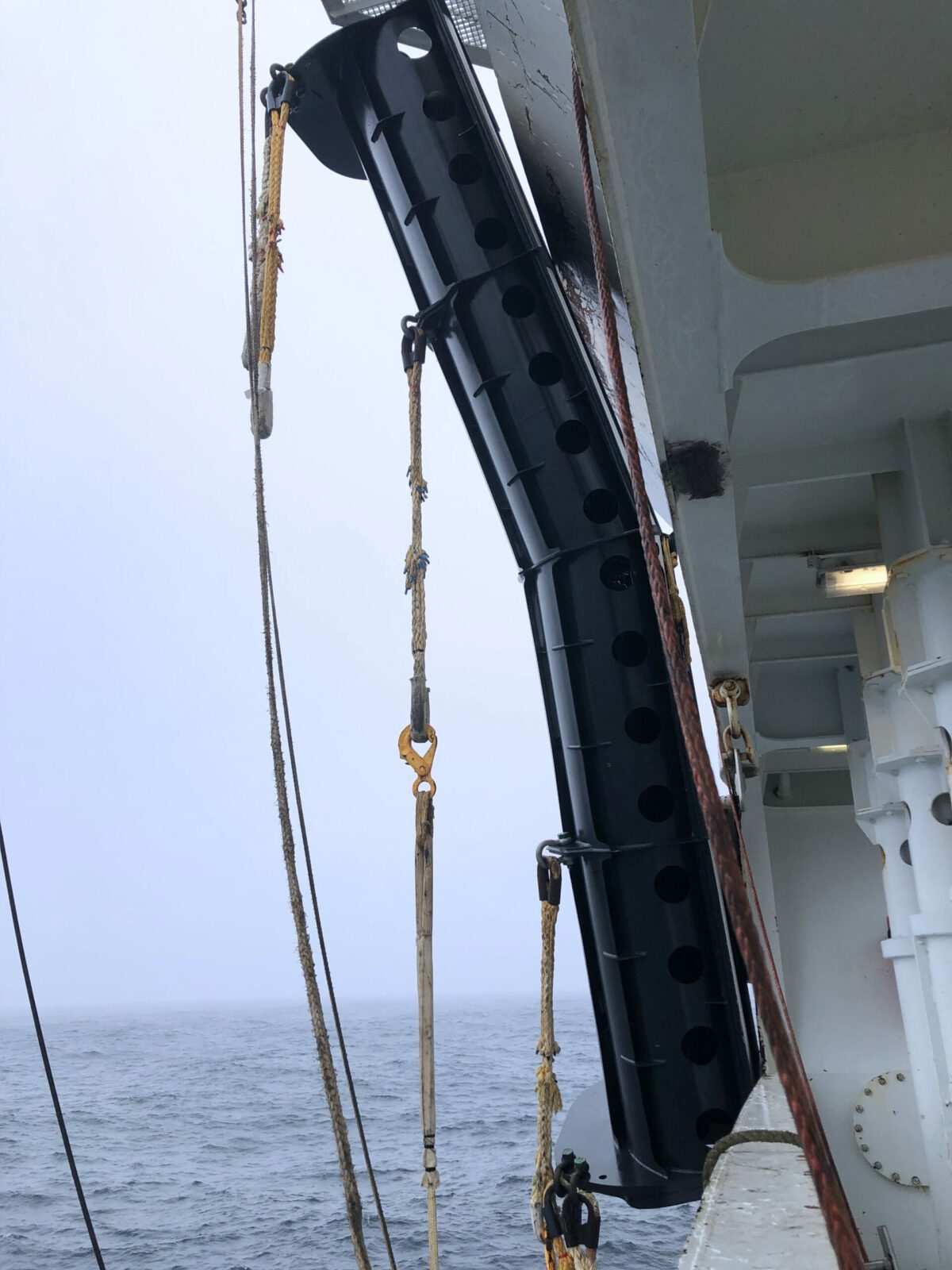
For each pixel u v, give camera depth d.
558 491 5.27
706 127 3.64
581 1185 4.78
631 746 5.21
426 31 5.39
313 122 5.68
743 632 5.06
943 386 5.05
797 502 6.65
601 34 2.16
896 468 5.52
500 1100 63.53
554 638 5.39
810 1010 9.77
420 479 4.02
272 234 3.83
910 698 5.25
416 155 5.28
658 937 5.17
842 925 10.14
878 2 3.15
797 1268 1.40
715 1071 5.18
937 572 5.06
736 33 3.26
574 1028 150.12
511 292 5.23
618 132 2.38
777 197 3.65
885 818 7.86
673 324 3.03
